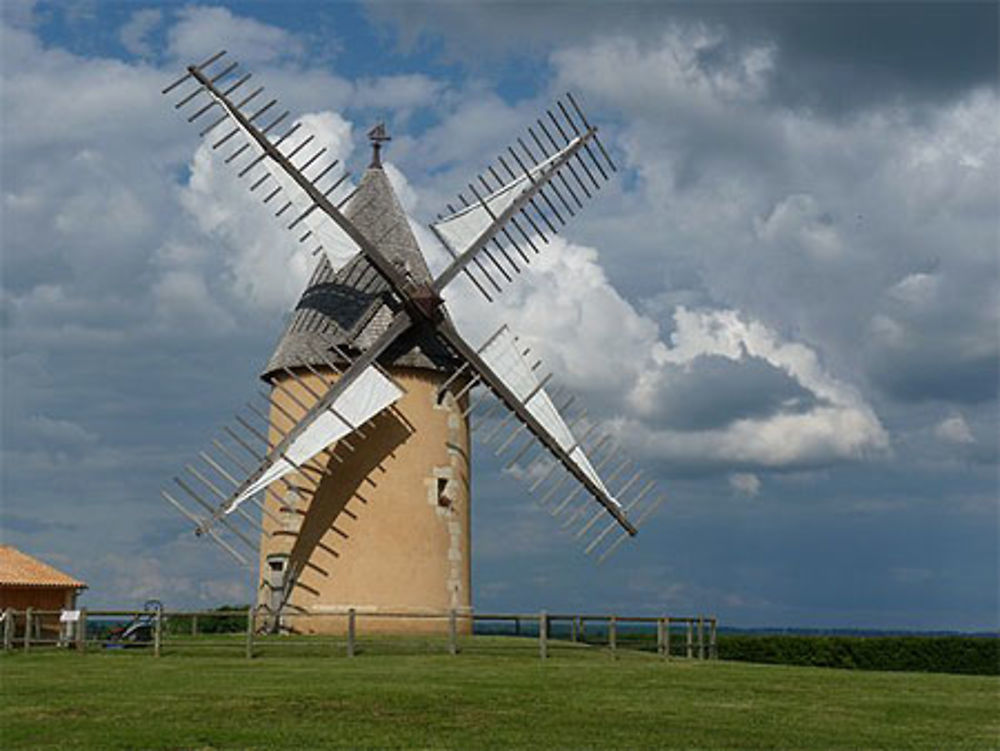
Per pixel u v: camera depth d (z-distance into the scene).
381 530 31.20
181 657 25.69
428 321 32.06
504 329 33.56
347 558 31.05
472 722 16.38
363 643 26.73
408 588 31.14
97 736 14.77
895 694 21.36
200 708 17.08
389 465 31.61
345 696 18.41
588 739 15.31
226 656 26.05
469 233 34.28
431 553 31.62
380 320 31.94
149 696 18.28
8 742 14.37
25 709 16.89
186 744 14.37
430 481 31.98
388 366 32.00
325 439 30.47
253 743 14.52
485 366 32.78
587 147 37.44
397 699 18.20
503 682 20.89
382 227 33.53
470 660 25.41
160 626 26.62
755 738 15.83
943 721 18.02
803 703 19.55
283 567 31.45
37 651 26.80
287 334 33.06
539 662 25.38
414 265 33.19
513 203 35.34
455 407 32.91
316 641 27.98
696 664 26.67
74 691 18.89
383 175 34.72
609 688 20.55
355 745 14.52
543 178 36.16
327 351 31.83
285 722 16.03
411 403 32.16
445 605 31.64
